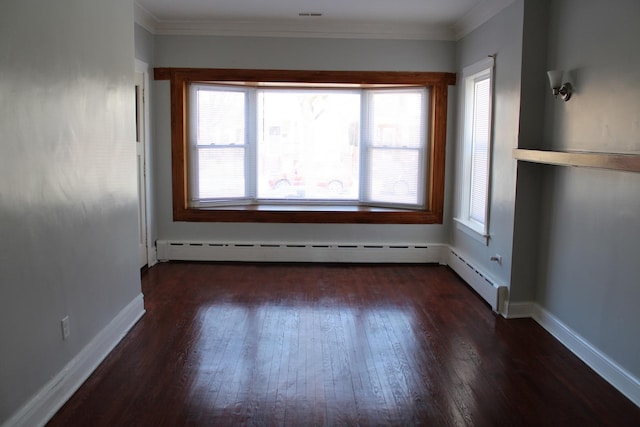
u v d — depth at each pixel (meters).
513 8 4.12
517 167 4.05
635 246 2.93
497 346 3.67
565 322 3.72
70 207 2.93
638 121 2.87
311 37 5.71
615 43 3.08
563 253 3.74
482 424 2.69
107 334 3.47
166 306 4.43
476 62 5.04
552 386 3.10
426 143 6.03
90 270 3.21
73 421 2.66
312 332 3.90
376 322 4.12
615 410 2.84
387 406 2.86
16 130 2.39
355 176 6.45
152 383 3.07
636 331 2.92
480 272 4.79
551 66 3.87
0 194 2.26
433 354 3.53
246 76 5.73
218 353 3.50
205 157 6.06
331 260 6.00
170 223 5.93
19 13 2.40
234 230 5.96
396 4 4.76
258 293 4.84
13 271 2.37
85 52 3.13
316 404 2.87
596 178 3.32
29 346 2.51
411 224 5.99
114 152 3.60
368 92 6.25
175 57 5.69
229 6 4.93
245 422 2.67
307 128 6.39
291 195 6.48
